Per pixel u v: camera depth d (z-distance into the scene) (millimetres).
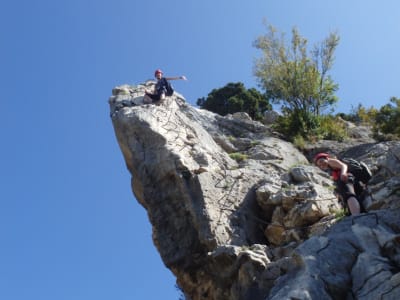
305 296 8281
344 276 8844
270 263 11984
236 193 15312
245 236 14359
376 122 20750
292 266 9328
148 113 17500
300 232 13781
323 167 11477
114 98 19812
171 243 14562
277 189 15391
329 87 22875
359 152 18281
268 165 17469
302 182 15609
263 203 15164
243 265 12398
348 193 10828
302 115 21438
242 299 12180
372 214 10016
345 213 13398
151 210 15258
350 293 8609
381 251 9188
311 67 22953
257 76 23531
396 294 8039
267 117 24516
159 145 16219
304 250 9344
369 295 8297
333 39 23609
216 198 14977
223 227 14312
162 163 15641
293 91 22562
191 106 20906
